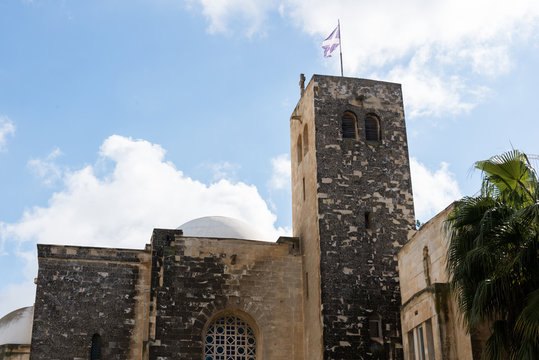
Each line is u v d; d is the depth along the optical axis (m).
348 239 41.12
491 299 24.36
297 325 41.91
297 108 47.59
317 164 42.47
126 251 41.94
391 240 41.59
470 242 25.78
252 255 42.75
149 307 40.16
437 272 33.06
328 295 39.69
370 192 42.44
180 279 41.22
